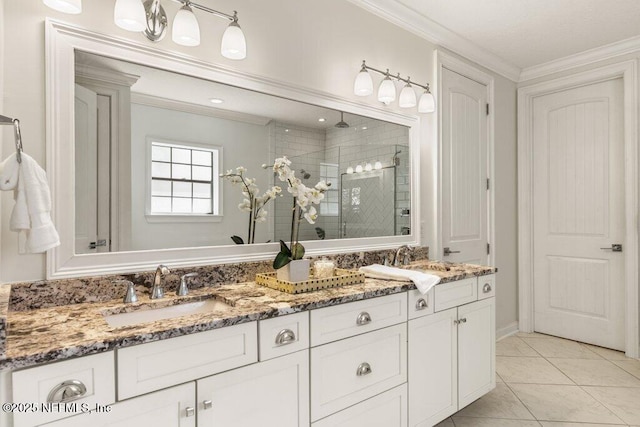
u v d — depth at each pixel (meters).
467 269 2.31
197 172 1.71
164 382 1.08
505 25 2.78
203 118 1.74
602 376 2.69
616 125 3.18
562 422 2.11
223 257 1.78
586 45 3.12
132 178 1.54
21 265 1.28
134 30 1.41
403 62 2.64
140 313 1.39
